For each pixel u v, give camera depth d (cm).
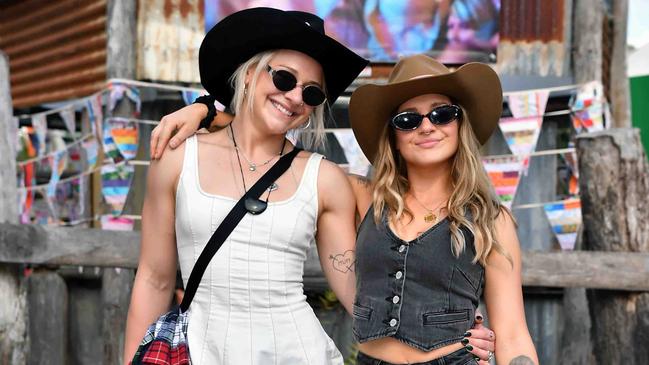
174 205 220
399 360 213
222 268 208
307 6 463
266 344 208
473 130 242
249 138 221
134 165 488
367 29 466
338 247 229
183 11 468
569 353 432
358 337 217
